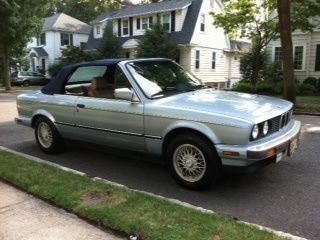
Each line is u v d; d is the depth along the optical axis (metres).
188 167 4.77
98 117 5.62
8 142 7.84
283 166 5.75
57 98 6.30
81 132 6.02
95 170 5.79
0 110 13.76
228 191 4.77
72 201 4.28
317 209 4.18
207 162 4.56
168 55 26.20
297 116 11.38
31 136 8.43
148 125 5.03
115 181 5.26
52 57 40.78
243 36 20.42
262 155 4.20
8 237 3.61
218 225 3.59
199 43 29.52
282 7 12.13
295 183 5.01
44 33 41.06
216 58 32.22
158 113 4.89
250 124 4.22
